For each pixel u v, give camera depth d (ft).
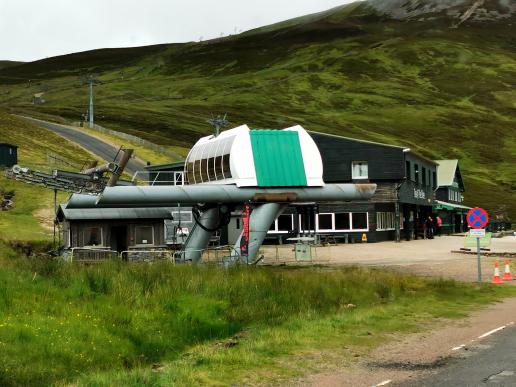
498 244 163.22
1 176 191.83
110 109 545.03
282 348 45.68
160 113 532.73
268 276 73.15
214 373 38.83
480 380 35.55
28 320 47.21
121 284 62.49
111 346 45.39
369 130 542.16
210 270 75.46
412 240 179.52
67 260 86.79
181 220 134.31
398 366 39.99
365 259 119.75
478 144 528.22
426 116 604.90
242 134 108.27
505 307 64.13
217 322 54.85
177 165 180.04
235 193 106.22
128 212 115.55
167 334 50.47
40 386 37.11
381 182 168.66
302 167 109.19
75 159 255.29
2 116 316.60
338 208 165.48
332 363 41.27
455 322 55.72
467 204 334.03
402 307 63.41
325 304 64.90
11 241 125.70
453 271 98.12
